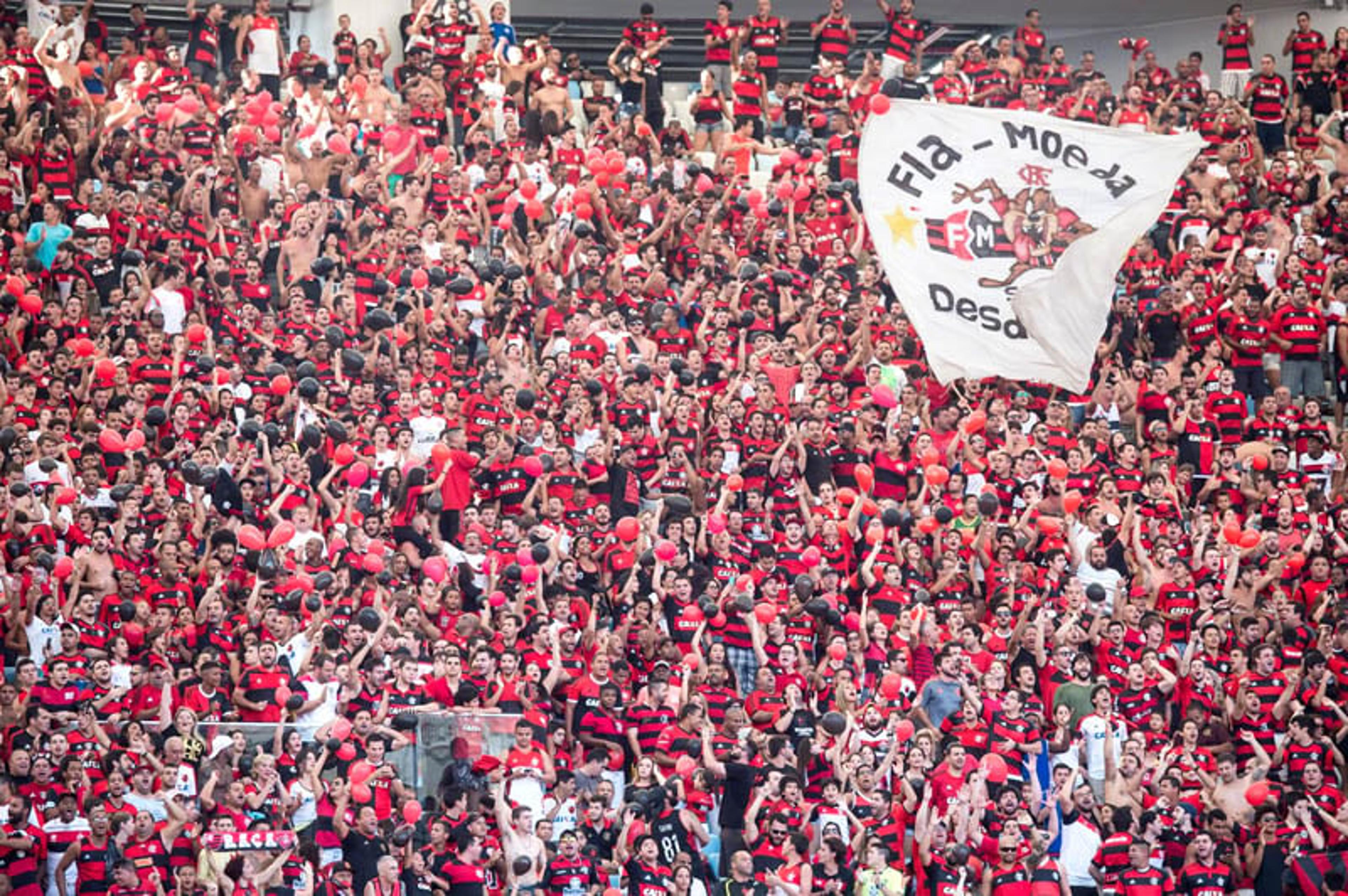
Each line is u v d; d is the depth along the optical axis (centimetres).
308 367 4062
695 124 5778
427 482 3903
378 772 3136
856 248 4875
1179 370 4675
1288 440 4547
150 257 4347
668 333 4503
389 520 3825
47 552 3534
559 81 5369
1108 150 4800
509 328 4394
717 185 5009
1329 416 4862
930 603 3856
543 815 3231
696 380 4306
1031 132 4778
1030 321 4581
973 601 3903
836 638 3712
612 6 6269
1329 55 5734
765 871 3250
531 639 3538
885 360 4488
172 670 3297
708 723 3416
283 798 3073
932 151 4734
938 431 4225
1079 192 4753
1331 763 3612
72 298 4172
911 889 3353
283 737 3164
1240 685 3734
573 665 3522
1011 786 3400
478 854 3133
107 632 3441
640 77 5494
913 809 3375
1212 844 3453
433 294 4247
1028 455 4203
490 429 4084
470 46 5456
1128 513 4028
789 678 3603
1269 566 4100
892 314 4609
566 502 3956
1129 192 4769
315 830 3095
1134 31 6531
